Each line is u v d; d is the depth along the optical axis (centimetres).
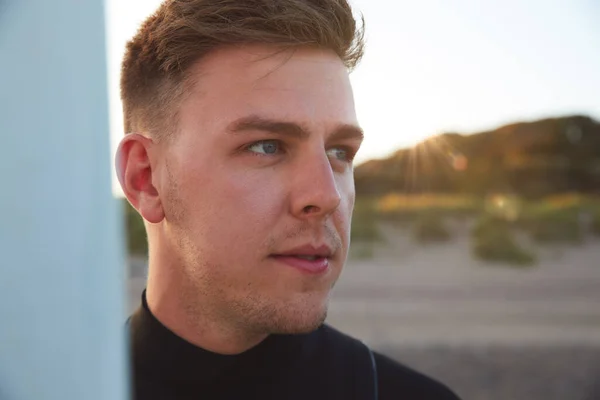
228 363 131
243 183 113
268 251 113
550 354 628
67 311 55
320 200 111
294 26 116
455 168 2548
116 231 62
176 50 120
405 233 1888
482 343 670
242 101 113
